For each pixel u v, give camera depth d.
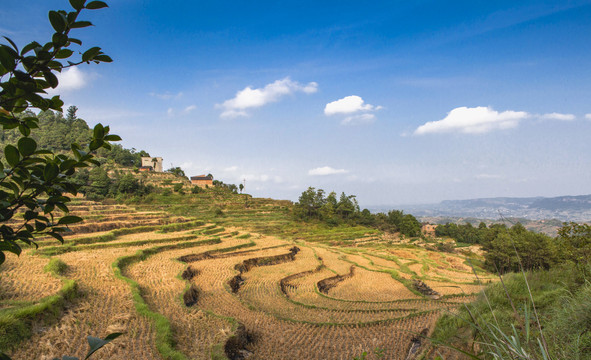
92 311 21.27
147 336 18.39
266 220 110.31
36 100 2.68
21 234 2.81
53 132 140.50
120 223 58.97
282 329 25.91
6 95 2.62
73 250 40.88
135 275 33.91
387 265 63.03
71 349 15.97
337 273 50.41
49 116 166.12
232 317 24.91
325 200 124.94
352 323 27.77
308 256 59.88
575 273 14.48
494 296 14.80
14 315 16.78
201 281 36.91
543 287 15.36
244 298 34.72
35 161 2.72
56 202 2.85
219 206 116.44
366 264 61.00
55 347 15.62
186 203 114.75
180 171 153.50
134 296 24.45
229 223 100.94
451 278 54.34
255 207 124.88
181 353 17.22
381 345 22.89
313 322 27.88
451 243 110.00
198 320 23.44
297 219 115.75
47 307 19.14
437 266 65.00
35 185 2.72
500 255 58.38
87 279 28.25
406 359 18.17
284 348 22.48
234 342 21.08
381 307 34.75
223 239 63.25
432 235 134.00
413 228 119.19
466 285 47.88
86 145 2.91
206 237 58.28
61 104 2.97
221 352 18.44
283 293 38.06
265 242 65.50
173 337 19.30
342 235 100.75
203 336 20.91
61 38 2.53
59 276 25.83
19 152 2.65
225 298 31.69
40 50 2.48
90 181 111.94
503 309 13.15
